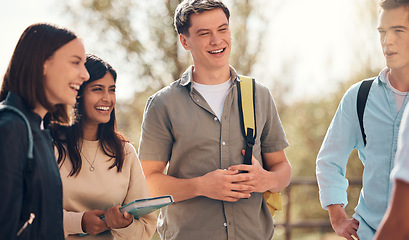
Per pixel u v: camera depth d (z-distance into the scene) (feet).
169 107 9.80
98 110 8.64
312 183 22.56
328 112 37.19
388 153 8.47
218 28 9.51
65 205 8.48
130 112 25.41
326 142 9.53
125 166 8.97
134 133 25.03
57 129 8.59
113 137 8.91
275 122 10.25
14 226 5.67
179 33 10.11
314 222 22.89
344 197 9.44
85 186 8.55
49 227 6.28
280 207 9.98
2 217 5.58
